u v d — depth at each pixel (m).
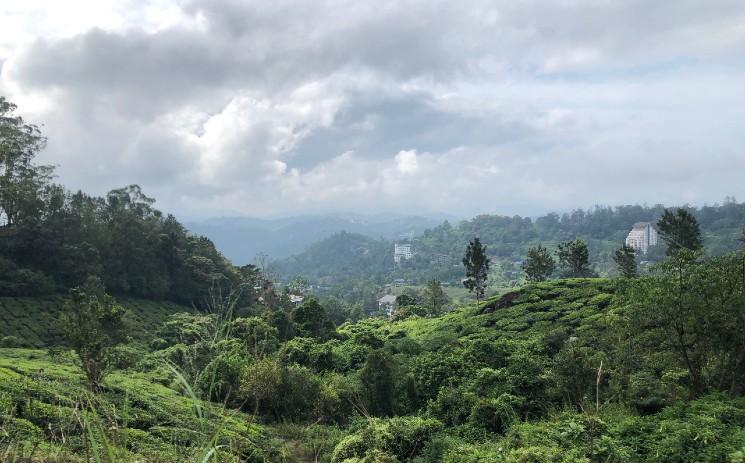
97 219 65.75
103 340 23.50
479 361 29.12
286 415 24.56
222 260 80.06
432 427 19.92
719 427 14.13
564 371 23.22
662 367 23.64
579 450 12.96
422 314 70.75
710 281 19.03
